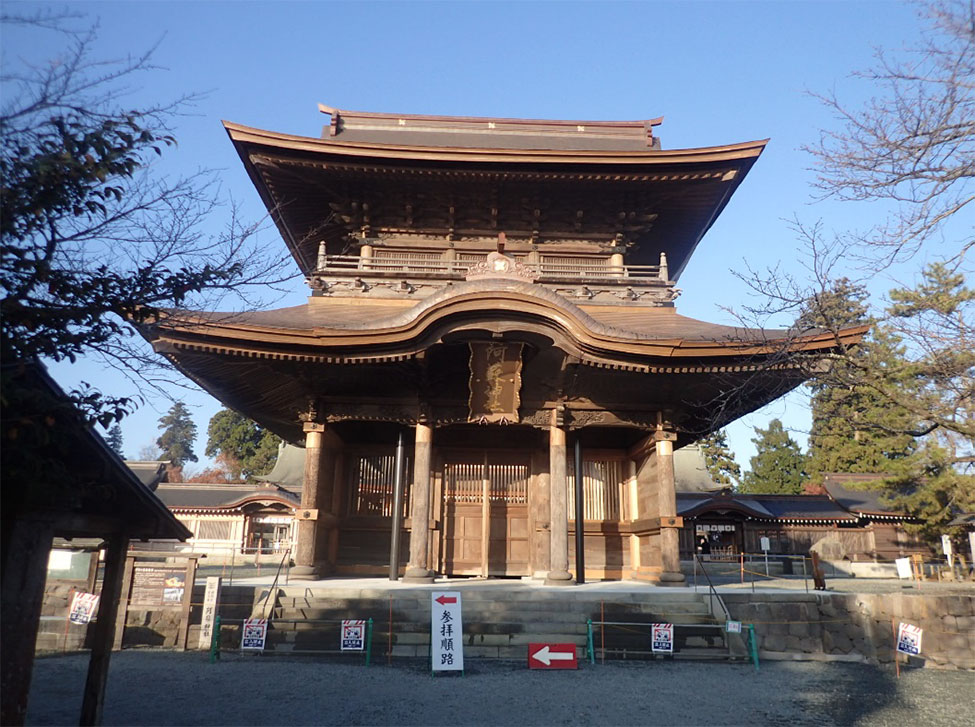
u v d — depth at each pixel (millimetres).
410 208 25547
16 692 6340
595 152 23672
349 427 23703
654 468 21141
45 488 6516
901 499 37438
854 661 16062
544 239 26094
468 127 30328
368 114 30156
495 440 23703
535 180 24641
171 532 8805
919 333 10609
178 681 12461
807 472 60438
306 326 18875
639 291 24234
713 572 38562
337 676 12969
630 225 26000
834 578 37094
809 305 11578
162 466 47188
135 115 6539
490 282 18672
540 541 22484
